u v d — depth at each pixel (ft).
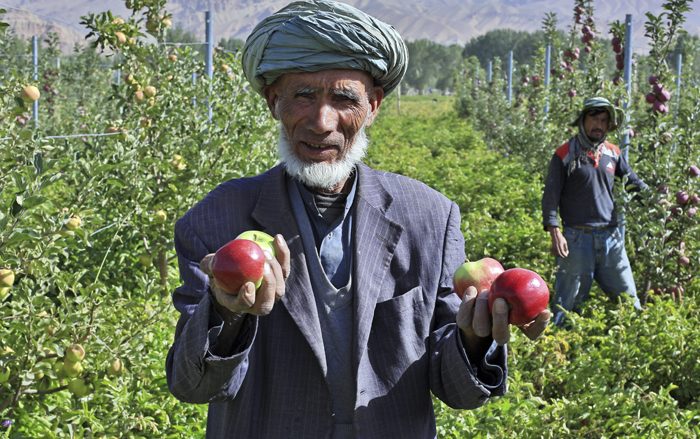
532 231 26.76
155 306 13.73
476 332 5.90
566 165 20.66
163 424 12.76
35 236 11.23
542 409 13.92
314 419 6.30
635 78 44.80
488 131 68.33
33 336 11.60
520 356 15.67
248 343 5.79
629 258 23.89
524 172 41.34
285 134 6.54
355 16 6.25
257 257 5.40
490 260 6.62
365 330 6.32
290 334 6.35
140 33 20.75
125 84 20.70
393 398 6.41
